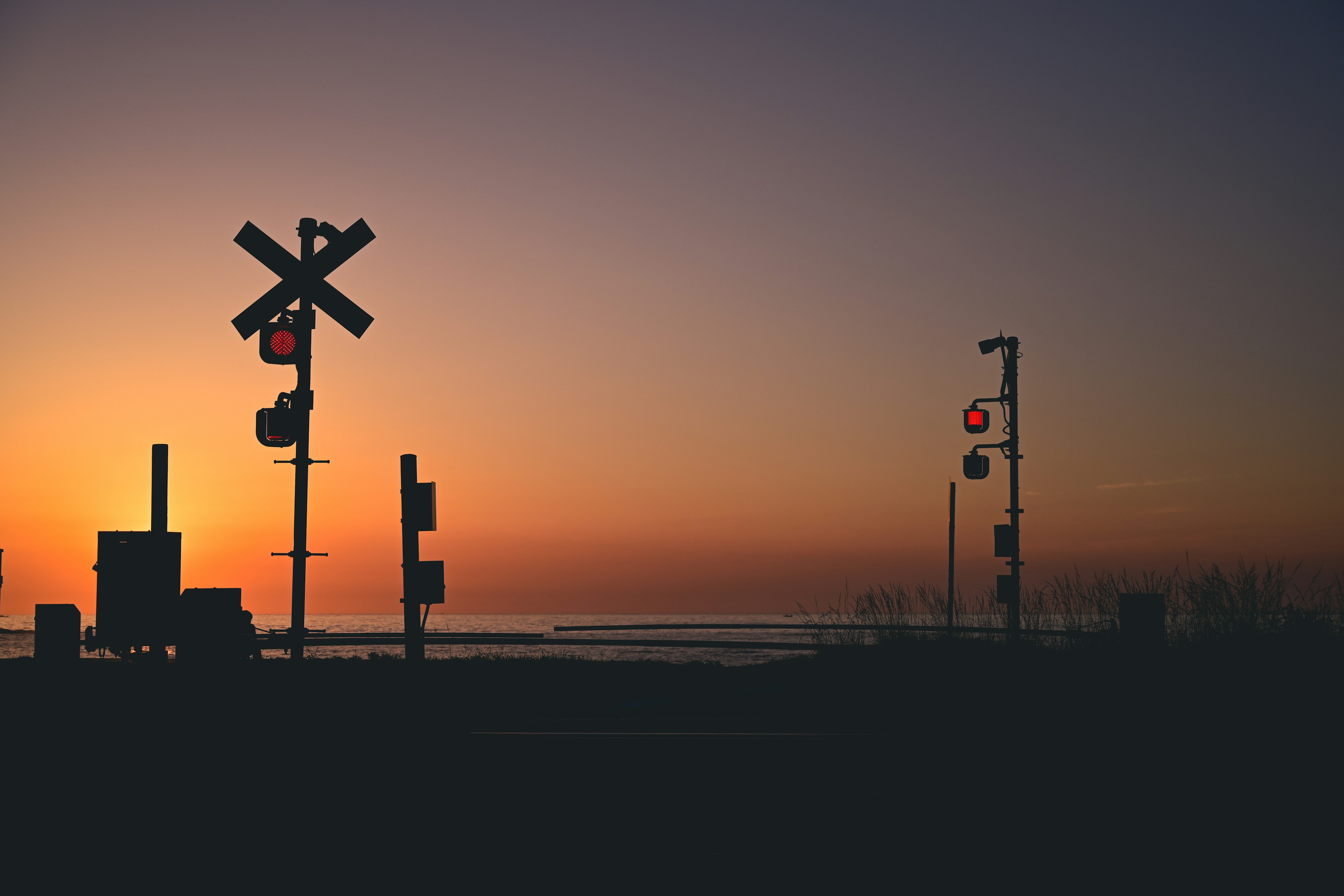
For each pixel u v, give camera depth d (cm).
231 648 1026
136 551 1033
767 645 2170
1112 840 639
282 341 1040
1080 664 1596
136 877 557
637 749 999
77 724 1015
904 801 751
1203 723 1126
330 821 681
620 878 555
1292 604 1702
